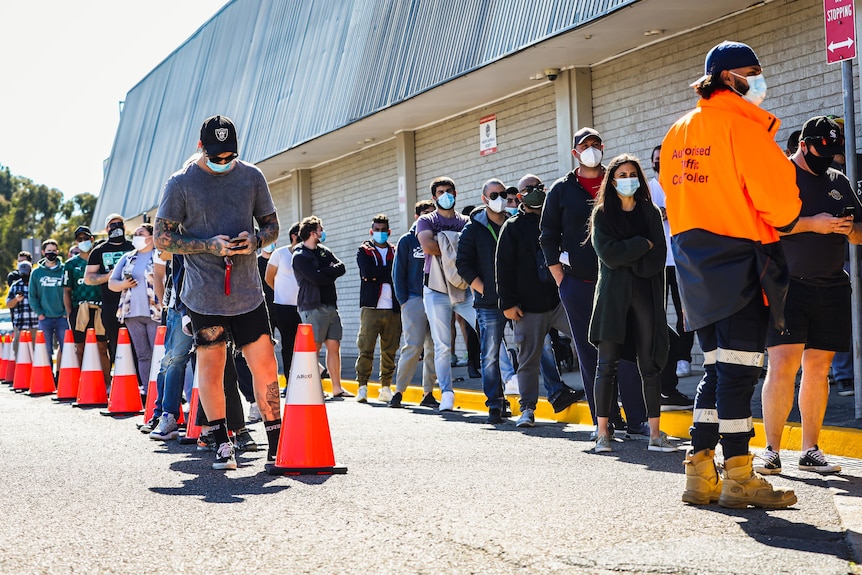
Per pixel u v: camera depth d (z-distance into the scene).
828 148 6.49
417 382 14.52
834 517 5.21
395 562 4.52
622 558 4.45
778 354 6.63
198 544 4.95
